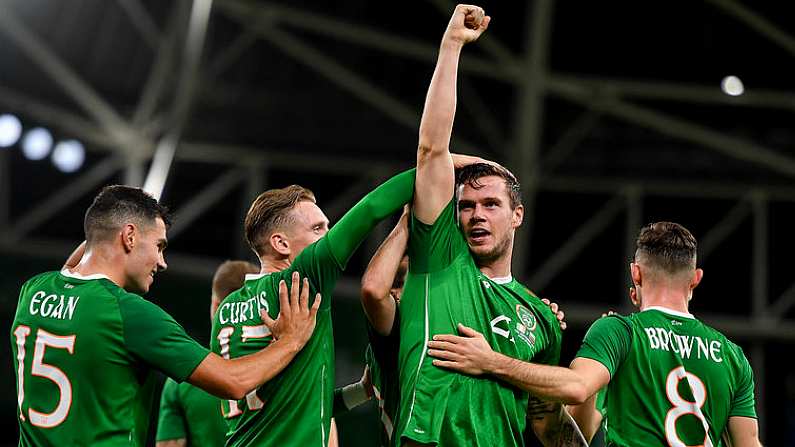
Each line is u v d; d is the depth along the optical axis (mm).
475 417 4656
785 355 18125
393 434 4844
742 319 18391
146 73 17312
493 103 17812
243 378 4582
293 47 15961
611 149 18266
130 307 4617
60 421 4527
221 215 18656
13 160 17406
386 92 18062
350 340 15930
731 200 18672
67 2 15641
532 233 19109
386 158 18359
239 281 6453
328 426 4930
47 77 16578
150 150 16953
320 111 18188
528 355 4891
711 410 5031
